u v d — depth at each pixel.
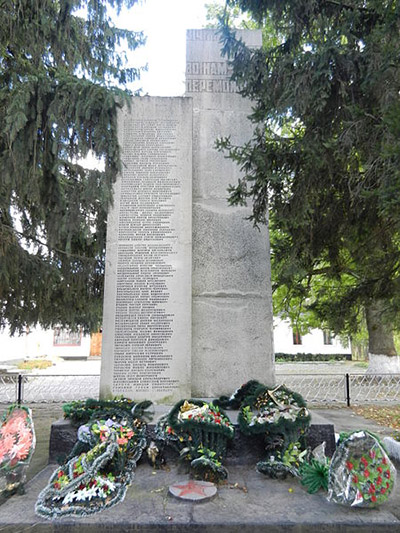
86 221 6.48
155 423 4.70
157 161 6.68
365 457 3.56
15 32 6.76
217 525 3.20
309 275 9.34
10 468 3.81
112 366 6.06
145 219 6.50
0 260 7.86
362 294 8.00
